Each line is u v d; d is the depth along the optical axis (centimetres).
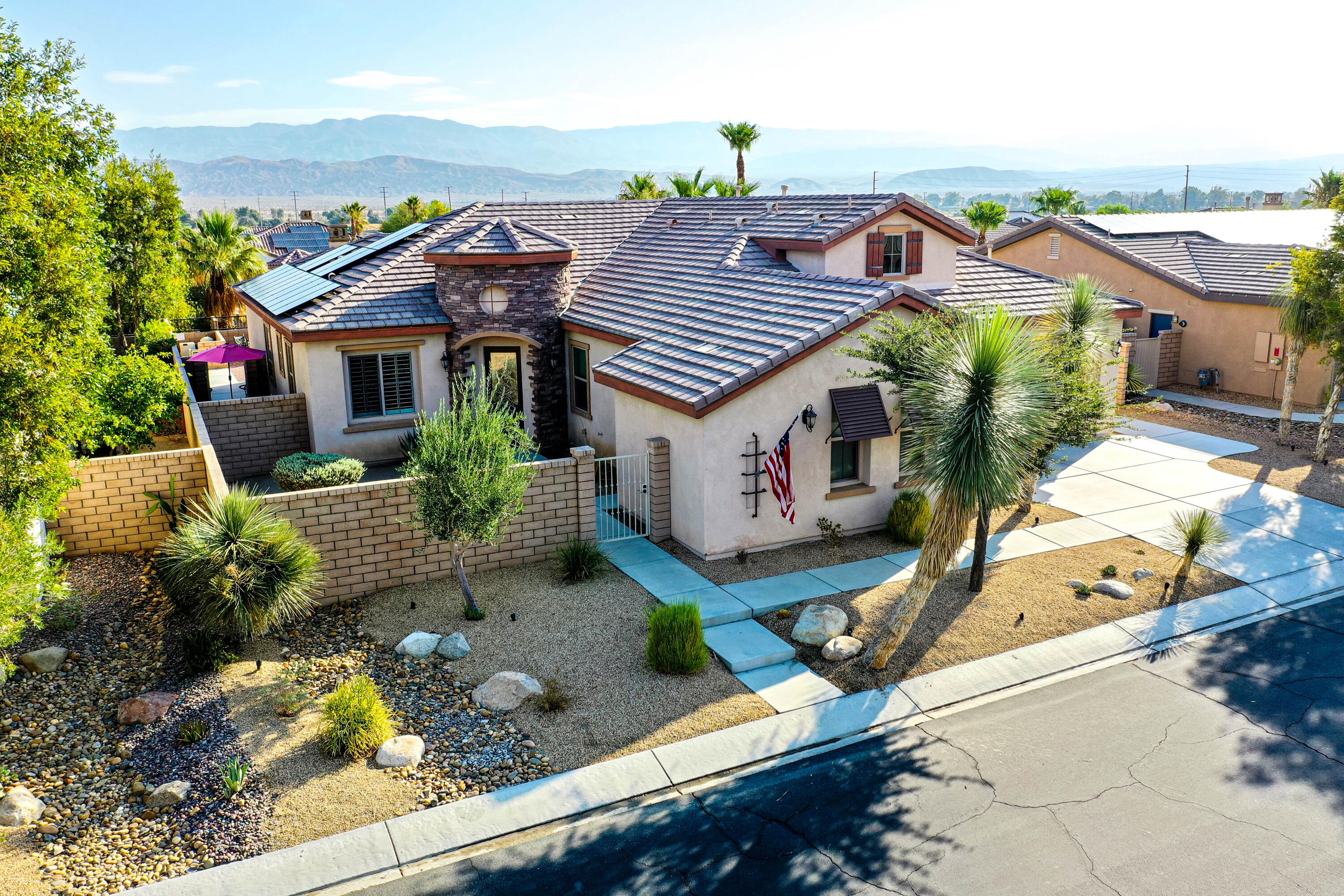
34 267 1193
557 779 945
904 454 1290
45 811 860
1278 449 2158
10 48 1698
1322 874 805
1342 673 1167
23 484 1057
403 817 879
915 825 878
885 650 1156
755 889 793
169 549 1191
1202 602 1369
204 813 866
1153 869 814
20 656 1091
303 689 1073
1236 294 2738
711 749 1002
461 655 1180
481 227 2153
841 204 2117
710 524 1499
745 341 1584
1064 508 1778
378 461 2088
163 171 3069
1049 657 1209
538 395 2139
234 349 2416
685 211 2605
